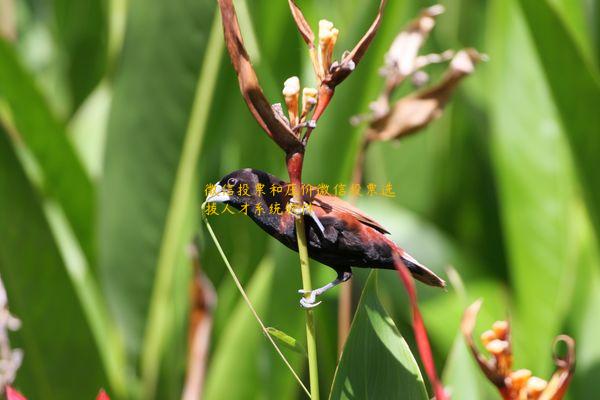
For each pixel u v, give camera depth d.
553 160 2.19
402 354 1.42
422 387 1.41
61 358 1.79
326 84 1.36
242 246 2.10
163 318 2.04
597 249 2.00
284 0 1.97
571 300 2.03
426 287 2.15
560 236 2.18
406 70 1.68
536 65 2.20
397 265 1.34
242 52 1.34
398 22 1.79
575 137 1.77
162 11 1.94
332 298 2.04
